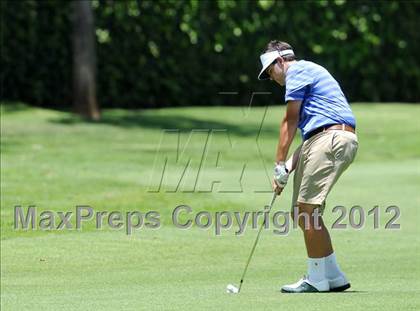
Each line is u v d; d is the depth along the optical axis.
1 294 28.05
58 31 81.19
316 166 26.69
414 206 44.59
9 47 79.56
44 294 27.92
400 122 79.00
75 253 35.22
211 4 86.88
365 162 60.38
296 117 26.95
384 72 94.69
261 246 36.44
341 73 92.94
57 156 57.00
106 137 66.00
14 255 34.78
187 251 35.66
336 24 91.25
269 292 27.00
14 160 54.97
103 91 84.69
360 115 83.69
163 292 27.53
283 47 27.73
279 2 88.88
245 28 88.00
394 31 94.00
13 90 80.62
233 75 88.88
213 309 24.00
